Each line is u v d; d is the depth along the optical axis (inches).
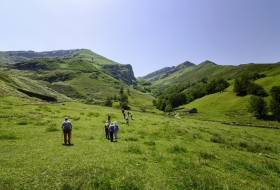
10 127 1027.9
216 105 5999.0
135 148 790.5
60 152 647.8
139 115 3024.1
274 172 692.1
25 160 546.6
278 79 6023.6
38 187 408.2
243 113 4722.0
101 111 2755.9
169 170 602.5
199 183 502.9
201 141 1190.9
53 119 1478.8
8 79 3961.6
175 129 1549.0
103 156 650.8
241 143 1188.5
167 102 7406.5
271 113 4274.1
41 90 4894.2
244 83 6097.4
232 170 671.1
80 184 435.5
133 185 459.5
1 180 415.2
